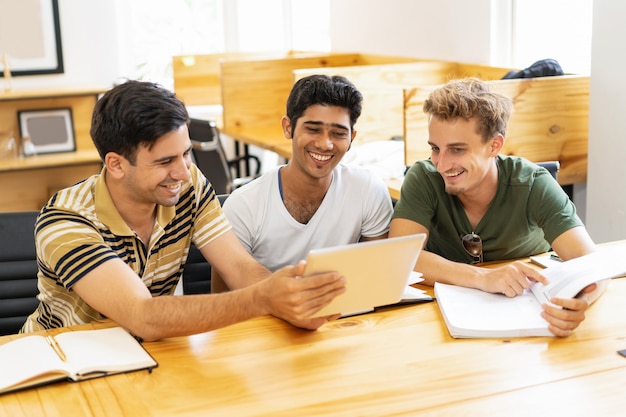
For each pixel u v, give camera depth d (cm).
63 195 165
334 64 456
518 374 133
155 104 155
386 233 209
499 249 197
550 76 291
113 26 521
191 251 209
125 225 165
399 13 419
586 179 291
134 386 132
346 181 204
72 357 139
